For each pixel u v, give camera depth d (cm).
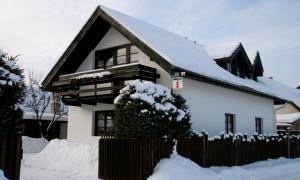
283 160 1766
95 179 1126
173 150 1124
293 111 3544
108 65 1706
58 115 2919
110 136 1148
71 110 1830
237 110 1847
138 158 1028
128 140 1063
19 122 794
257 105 2092
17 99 784
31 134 2906
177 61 1373
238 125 1842
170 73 1313
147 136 1035
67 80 1561
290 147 1964
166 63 1314
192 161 1167
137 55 1583
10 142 777
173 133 1143
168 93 1191
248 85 1873
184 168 1046
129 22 1673
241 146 1504
